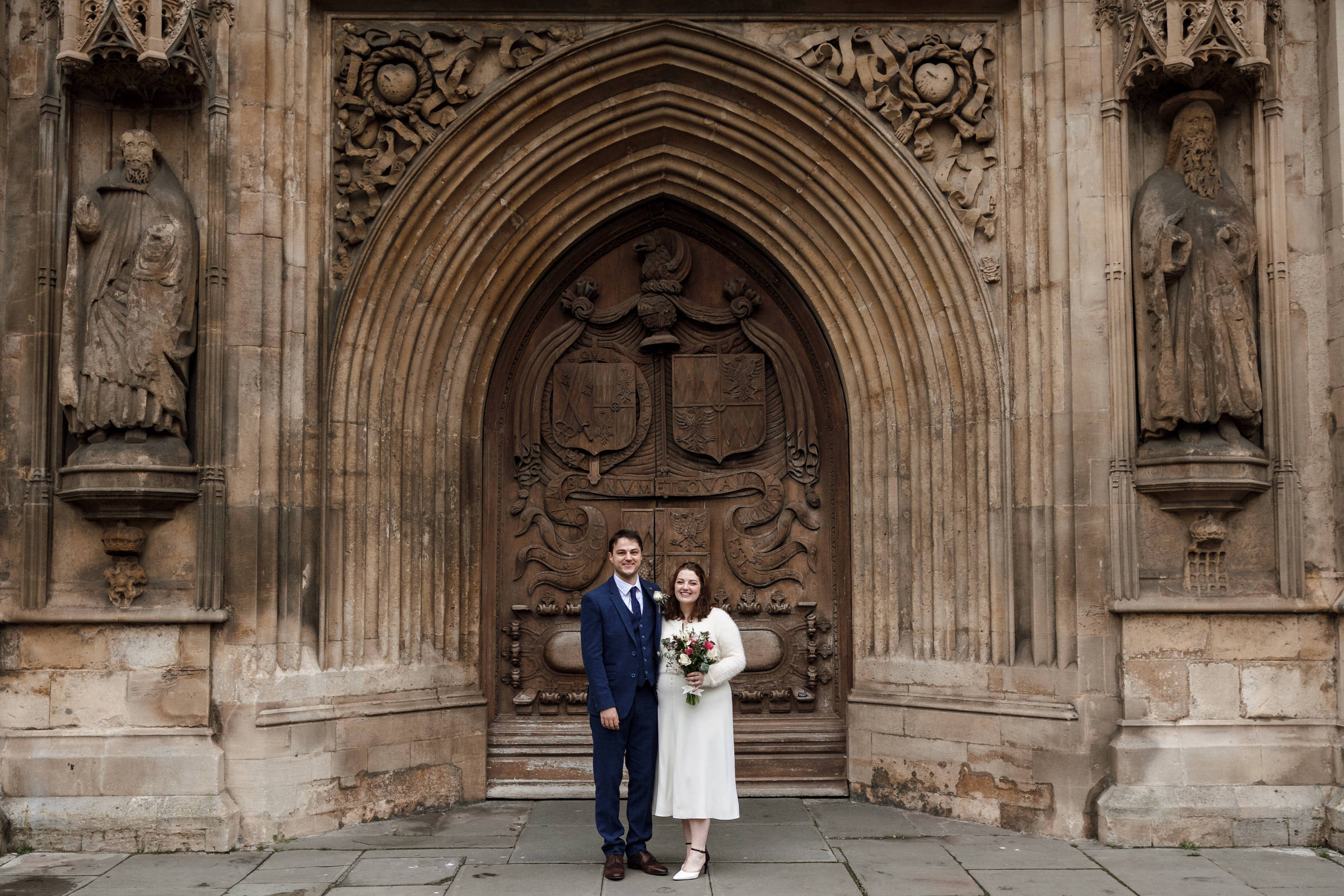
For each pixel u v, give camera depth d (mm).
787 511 8461
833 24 7957
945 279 7781
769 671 8383
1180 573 7098
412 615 7844
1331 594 7047
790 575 8430
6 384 7047
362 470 7645
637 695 6047
